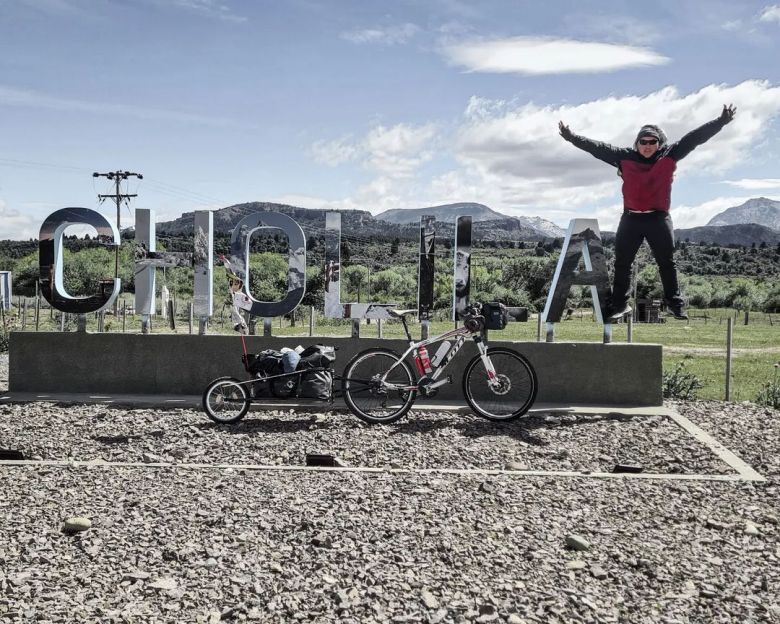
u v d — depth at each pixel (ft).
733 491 18.60
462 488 18.17
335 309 30.45
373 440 23.99
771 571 13.26
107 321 98.94
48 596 11.59
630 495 17.95
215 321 100.94
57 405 28.78
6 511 15.84
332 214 30.45
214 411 26.53
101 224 31.22
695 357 73.26
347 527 15.03
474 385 29.96
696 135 28.94
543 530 15.15
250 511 16.01
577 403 29.71
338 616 11.11
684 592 12.29
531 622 11.04
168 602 11.50
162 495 17.19
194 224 31.09
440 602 11.60
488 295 186.39
